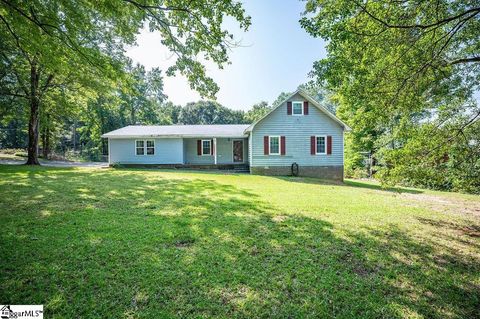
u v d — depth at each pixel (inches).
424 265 149.9
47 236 166.7
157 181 432.1
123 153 782.5
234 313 103.3
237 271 134.0
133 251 151.0
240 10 199.5
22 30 207.8
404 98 246.1
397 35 213.5
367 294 119.3
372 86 244.2
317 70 241.4
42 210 224.4
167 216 222.8
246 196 332.5
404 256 160.9
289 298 114.0
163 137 773.9
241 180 508.1
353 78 246.4
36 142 696.4
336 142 682.2
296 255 154.8
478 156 233.0
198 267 136.1
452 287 128.1
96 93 633.6
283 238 180.9
